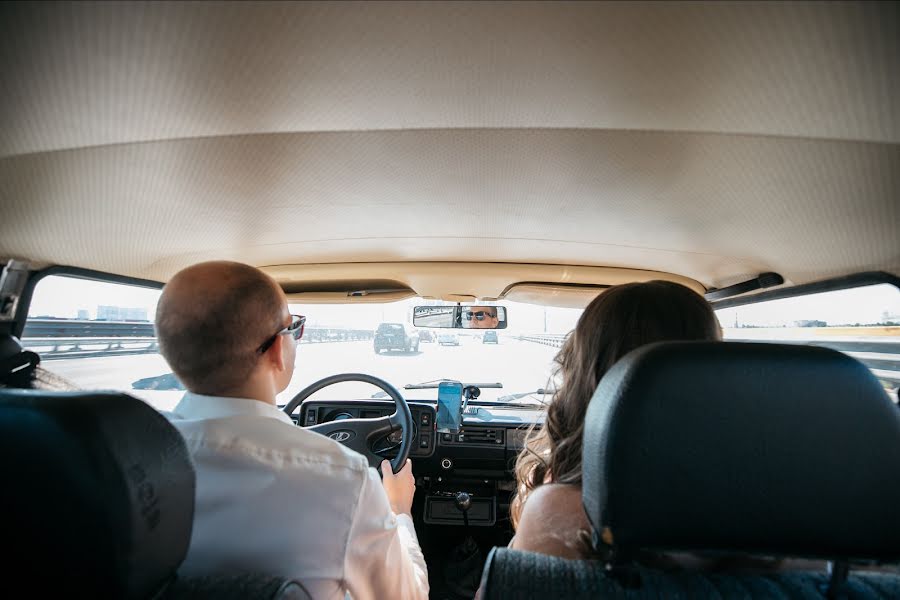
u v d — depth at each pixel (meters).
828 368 0.57
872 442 0.56
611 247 2.26
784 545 0.56
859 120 1.07
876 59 0.86
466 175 1.50
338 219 1.91
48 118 1.10
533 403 2.99
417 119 1.16
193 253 2.20
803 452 0.56
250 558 0.90
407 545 1.39
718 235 1.95
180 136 1.21
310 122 1.17
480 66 0.94
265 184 1.54
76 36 0.84
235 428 0.97
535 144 1.29
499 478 2.94
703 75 0.94
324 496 0.95
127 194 1.54
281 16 0.80
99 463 0.46
